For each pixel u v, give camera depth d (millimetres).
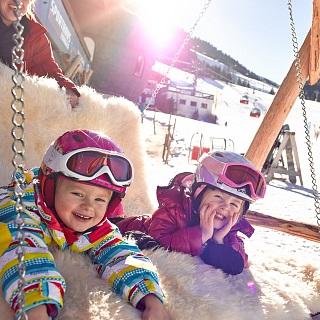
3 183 2154
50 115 2490
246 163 2072
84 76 9562
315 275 2590
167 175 9445
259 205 7352
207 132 23234
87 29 12297
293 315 2096
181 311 1499
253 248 2949
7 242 1323
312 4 3666
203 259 2090
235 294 1891
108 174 1470
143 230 2291
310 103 82688
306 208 7656
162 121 25359
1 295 1228
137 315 1370
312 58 3865
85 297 1361
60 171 1462
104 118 2881
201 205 2086
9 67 2449
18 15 926
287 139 11719
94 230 1630
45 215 1516
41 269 1241
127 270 1475
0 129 2297
